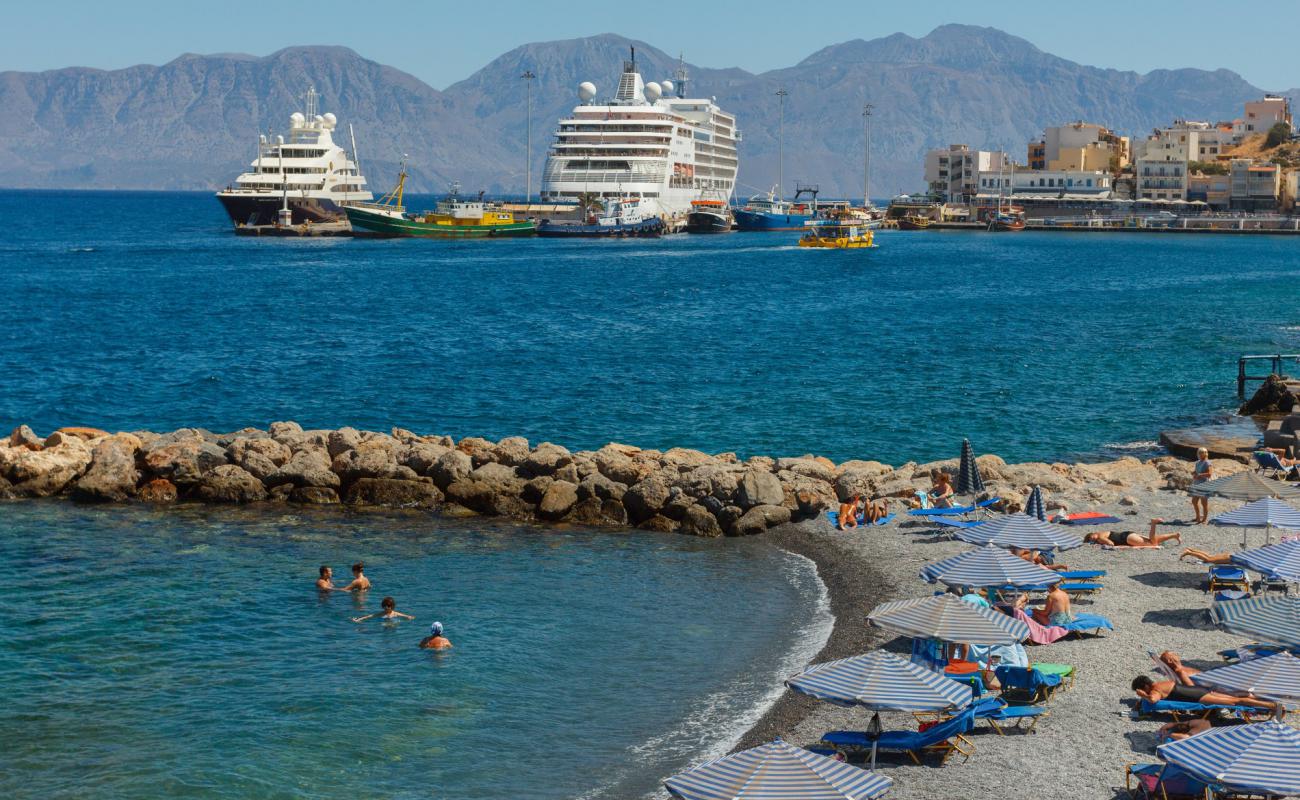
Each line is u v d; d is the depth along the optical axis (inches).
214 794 836.0
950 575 1049.5
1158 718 893.2
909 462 1818.4
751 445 2111.2
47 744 900.0
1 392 2657.5
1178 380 2768.2
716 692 1003.9
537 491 1572.3
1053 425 2261.3
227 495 1610.5
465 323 3932.1
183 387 2736.2
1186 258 7386.8
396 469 1615.4
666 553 1408.7
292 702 977.5
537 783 855.1
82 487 1609.3
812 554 1396.4
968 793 792.3
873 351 3260.3
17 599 1209.4
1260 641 914.1
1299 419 1916.8
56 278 5556.1
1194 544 1337.4
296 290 5059.1
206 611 1183.6
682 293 5012.3
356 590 1251.2
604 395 2598.4
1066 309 4394.7
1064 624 1048.8
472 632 1138.0
